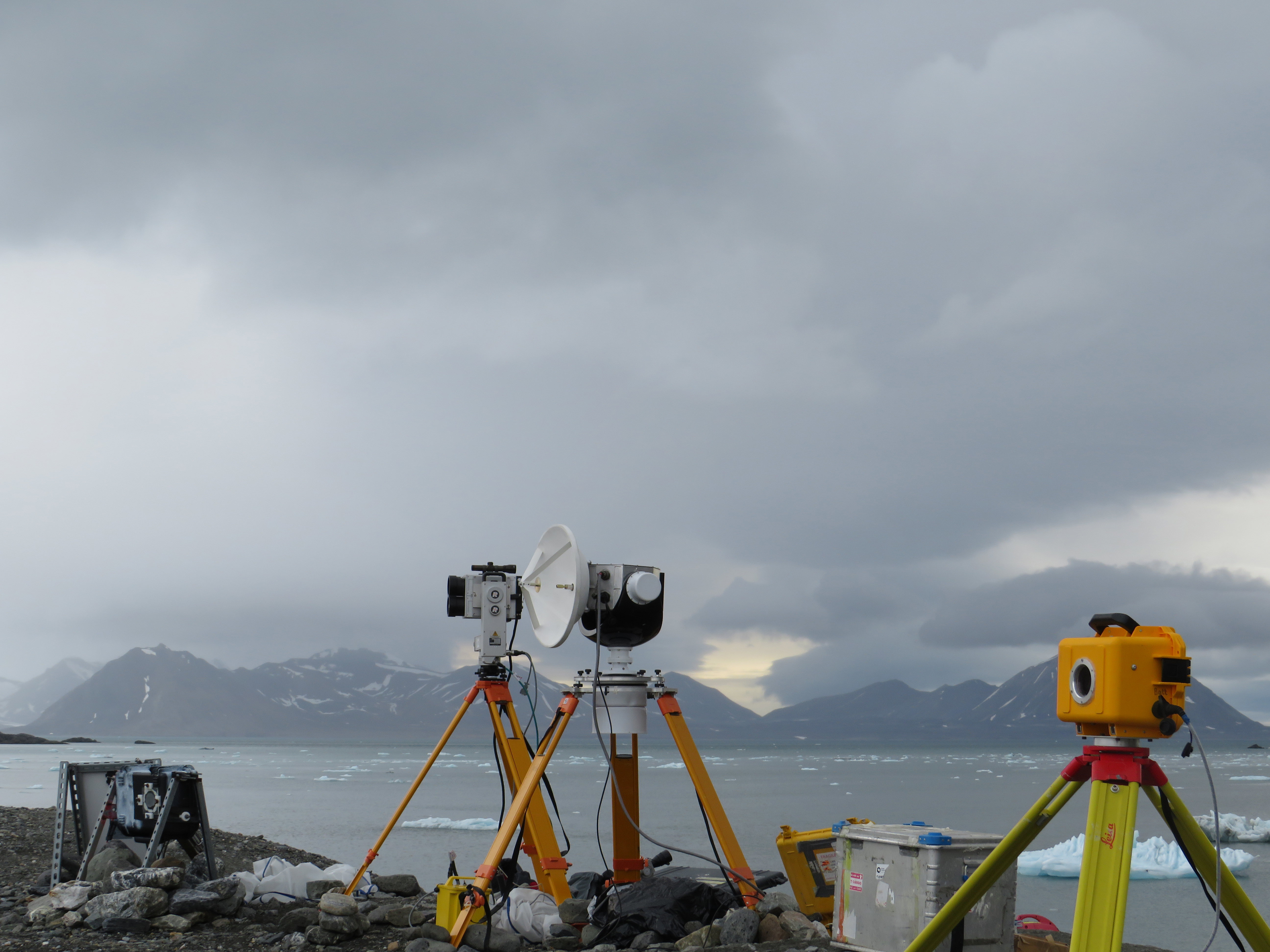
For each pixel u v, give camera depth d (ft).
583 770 300.81
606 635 23.98
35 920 23.75
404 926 23.79
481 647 25.91
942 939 12.75
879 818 136.36
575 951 21.85
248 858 38.04
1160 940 50.65
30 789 177.78
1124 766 10.44
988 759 541.34
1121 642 10.30
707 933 21.22
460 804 160.04
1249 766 423.23
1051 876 75.87
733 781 258.57
